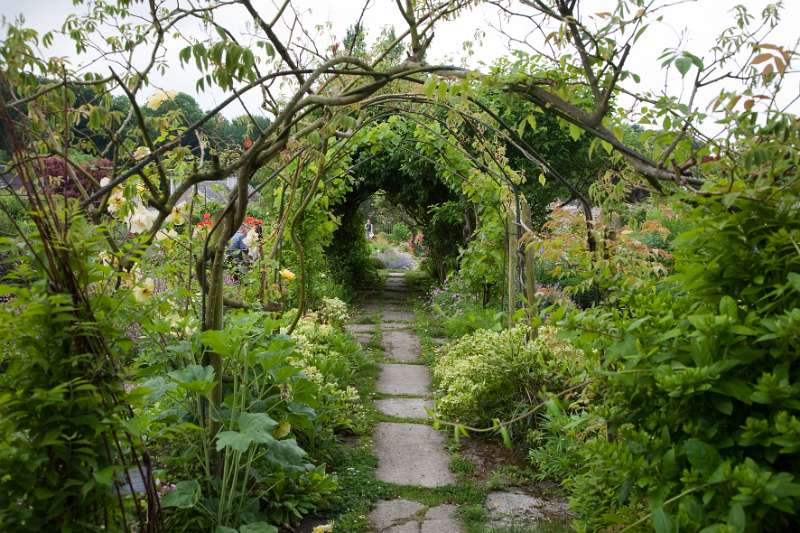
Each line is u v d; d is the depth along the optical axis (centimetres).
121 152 247
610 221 262
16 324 165
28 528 166
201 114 330
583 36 226
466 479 367
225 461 263
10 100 196
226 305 321
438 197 1144
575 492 241
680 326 170
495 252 641
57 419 164
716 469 140
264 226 616
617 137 226
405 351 758
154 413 291
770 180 152
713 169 172
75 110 223
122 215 263
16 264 186
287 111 231
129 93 200
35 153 178
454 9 265
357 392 528
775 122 147
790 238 144
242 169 253
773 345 148
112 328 178
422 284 1495
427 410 204
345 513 317
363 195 1210
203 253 282
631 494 185
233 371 302
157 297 261
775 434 136
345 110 291
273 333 402
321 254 789
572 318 187
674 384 147
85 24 229
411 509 328
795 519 139
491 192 567
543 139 841
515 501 336
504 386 421
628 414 178
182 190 231
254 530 251
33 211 170
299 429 370
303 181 596
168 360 310
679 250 179
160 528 220
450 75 241
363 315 1053
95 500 180
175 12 223
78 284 174
